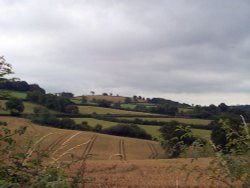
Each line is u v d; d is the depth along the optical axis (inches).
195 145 159.6
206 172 158.4
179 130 163.6
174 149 163.2
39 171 150.5
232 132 156.5
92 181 156.5
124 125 2170.3
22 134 159.8
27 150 156.5
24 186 145.9
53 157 154.3
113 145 1788.9
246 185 150.4
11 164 151.6
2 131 156.4
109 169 864.3
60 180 139.7
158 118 2719.0
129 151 1710.1
